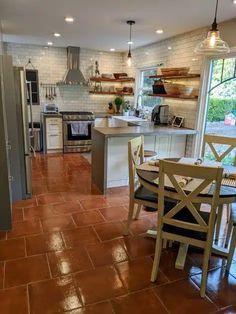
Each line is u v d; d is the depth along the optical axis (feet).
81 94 22.34
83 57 21.43
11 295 6.21
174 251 8.11
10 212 8.90
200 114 13.80
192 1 9.41
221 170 5.51
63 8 10.56
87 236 8.81
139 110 19.92
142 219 10.07
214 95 13.26
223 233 9.29
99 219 10.00
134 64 20.67
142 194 8.50
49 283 6.63
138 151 9.39
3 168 8.52
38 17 11.94
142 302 6.14
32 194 12.23
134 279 6.88
